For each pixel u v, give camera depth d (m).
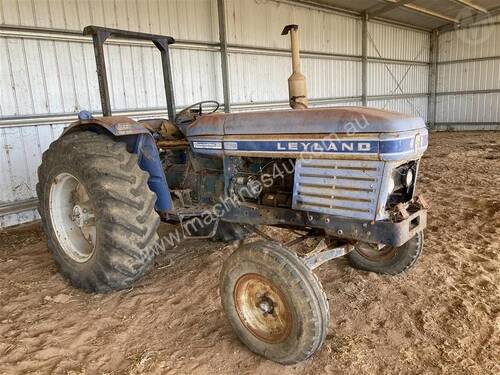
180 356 2.09
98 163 2.58
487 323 2.29
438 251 3.32
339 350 2.09
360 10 11.23
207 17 7.27
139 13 6.21
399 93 13.84
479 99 14.40
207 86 7.46
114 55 5.99
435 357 2.02
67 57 5.41
